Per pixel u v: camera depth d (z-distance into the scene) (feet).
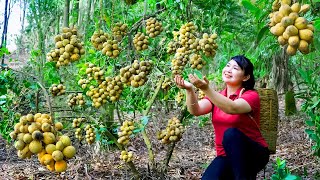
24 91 12.76
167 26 13.24
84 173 14.61
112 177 14.28
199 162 16.81
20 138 5.57
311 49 7.04
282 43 5.64
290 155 16.94
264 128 10.03
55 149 5.49
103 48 10.37
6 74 11.62
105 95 11.30
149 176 13.28
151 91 14.49
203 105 9.70
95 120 12.56
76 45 8.64
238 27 15.16
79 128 12.67
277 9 6.36
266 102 10.03
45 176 14.61
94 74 11.28
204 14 13.35
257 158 9.18
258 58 17.48
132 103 13.71
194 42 11.33
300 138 20.20
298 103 27.40
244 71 9.50
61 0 20.06
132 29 11.55
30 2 20.59
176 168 15.34
